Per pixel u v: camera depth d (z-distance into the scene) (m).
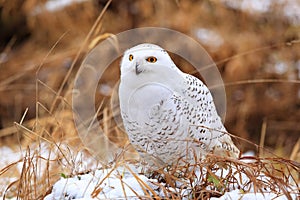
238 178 5.53
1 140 11.23
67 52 13.85
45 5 14.47
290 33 14.10
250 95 13.88
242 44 13.66
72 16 14.41
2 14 14.94
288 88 14.02
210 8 14.30
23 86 13.89
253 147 13.69
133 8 14.45
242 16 14.24
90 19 14.41
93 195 5.09
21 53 14.52
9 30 15.17
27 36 15.10
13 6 14.84
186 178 5.33
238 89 13.93
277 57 14.02
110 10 14.57
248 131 14.01
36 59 14.18
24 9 14.68
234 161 5.18
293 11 14.34
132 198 5.05
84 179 5.60
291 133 13.91
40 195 5.59
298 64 14.07
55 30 14.44
